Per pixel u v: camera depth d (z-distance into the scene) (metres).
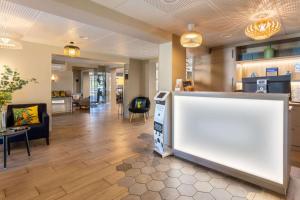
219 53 4.92
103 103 13.15
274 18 2.73
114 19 2.59
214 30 3.53
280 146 2.04
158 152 3.29
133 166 2.80
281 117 2.02
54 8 2.20
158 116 3.31
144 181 2.36
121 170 2.67
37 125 3.71
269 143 2.12
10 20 3.14
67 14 2.38
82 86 12.43
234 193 2.09
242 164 2.35
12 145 3.77
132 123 6.19
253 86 2.85
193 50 4.76
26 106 4.20
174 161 2.99
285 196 2.02
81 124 6.02
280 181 2.05
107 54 6.41
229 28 3.40
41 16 2.96
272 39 4.05
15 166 2.80
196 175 2.51
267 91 2.69
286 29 3.52
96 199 1.98
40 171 2.64
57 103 8.52
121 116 7.67
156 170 2.67
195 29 3.38
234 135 2.41
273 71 4.21
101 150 3.51
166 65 3.62
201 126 2.80
